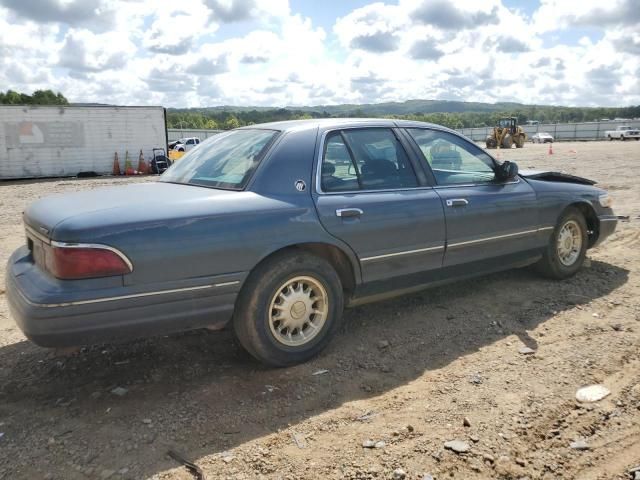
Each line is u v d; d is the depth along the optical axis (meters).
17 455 2.77
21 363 3.83
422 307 4.78
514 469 2.60
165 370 3.68
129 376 3.60
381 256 3.96
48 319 2.87
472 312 4.63
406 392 3.34
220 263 3.27
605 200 5.71
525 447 2.76
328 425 3.00
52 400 3.32
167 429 2.97
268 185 3.57
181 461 2.70
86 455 2.76
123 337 3.07
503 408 3.12
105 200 3.36
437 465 2.63
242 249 3.33
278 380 3.51
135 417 3.10
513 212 4.79
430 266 4.29
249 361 3.79
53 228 2.96
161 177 4.35
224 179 3.72
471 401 3.21
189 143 41.00
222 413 3.13
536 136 60.47
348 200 3.81
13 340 4.26
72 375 3.64
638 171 17.02
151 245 3.05
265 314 3.49
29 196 15.73
